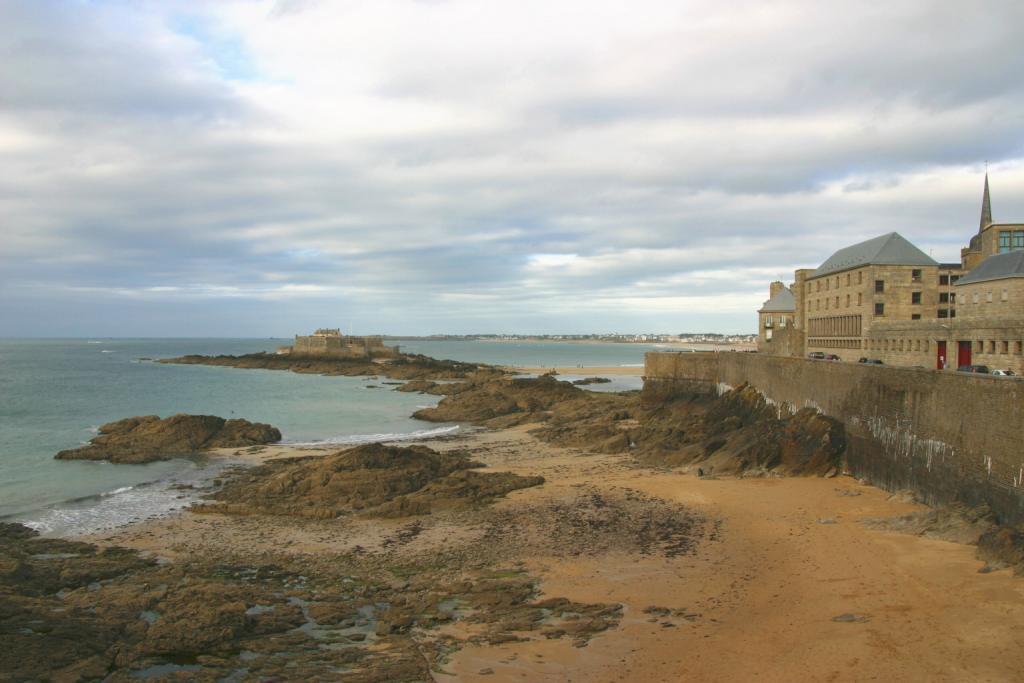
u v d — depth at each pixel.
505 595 29.30
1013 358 46.59
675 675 21.91
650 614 27.12
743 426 66.12
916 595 26.98
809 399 58.75
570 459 60.41
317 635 25.55
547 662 23.06
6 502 45.62
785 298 110.88
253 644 24.48
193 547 36.53
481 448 66.81
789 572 30.97
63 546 36.03
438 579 31.58
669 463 57.03
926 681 20.47
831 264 86.38
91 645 23.14
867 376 48.25
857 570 30.36
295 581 31.56
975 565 29.38
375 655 23.62
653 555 34.19
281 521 41.34
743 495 45.34
